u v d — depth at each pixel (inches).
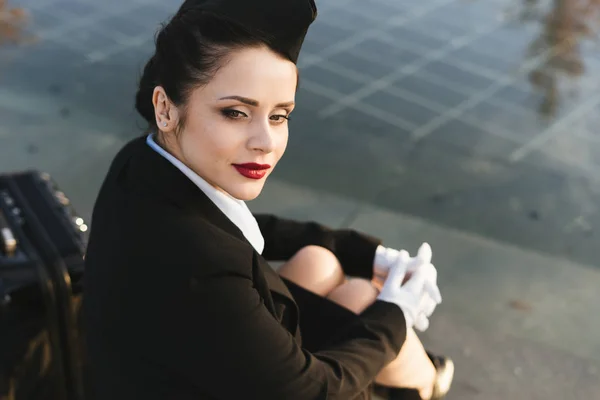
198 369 46.0
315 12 44.6
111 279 46.6
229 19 43.2
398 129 159.2
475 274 121.3
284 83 44.8
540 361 104.7
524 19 206.2
